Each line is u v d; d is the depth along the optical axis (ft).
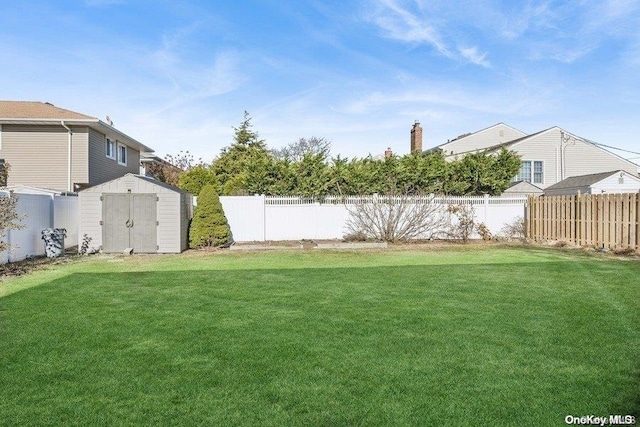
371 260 36.06
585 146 86.17
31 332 15.76
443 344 14.16
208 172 69.10
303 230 53.62
